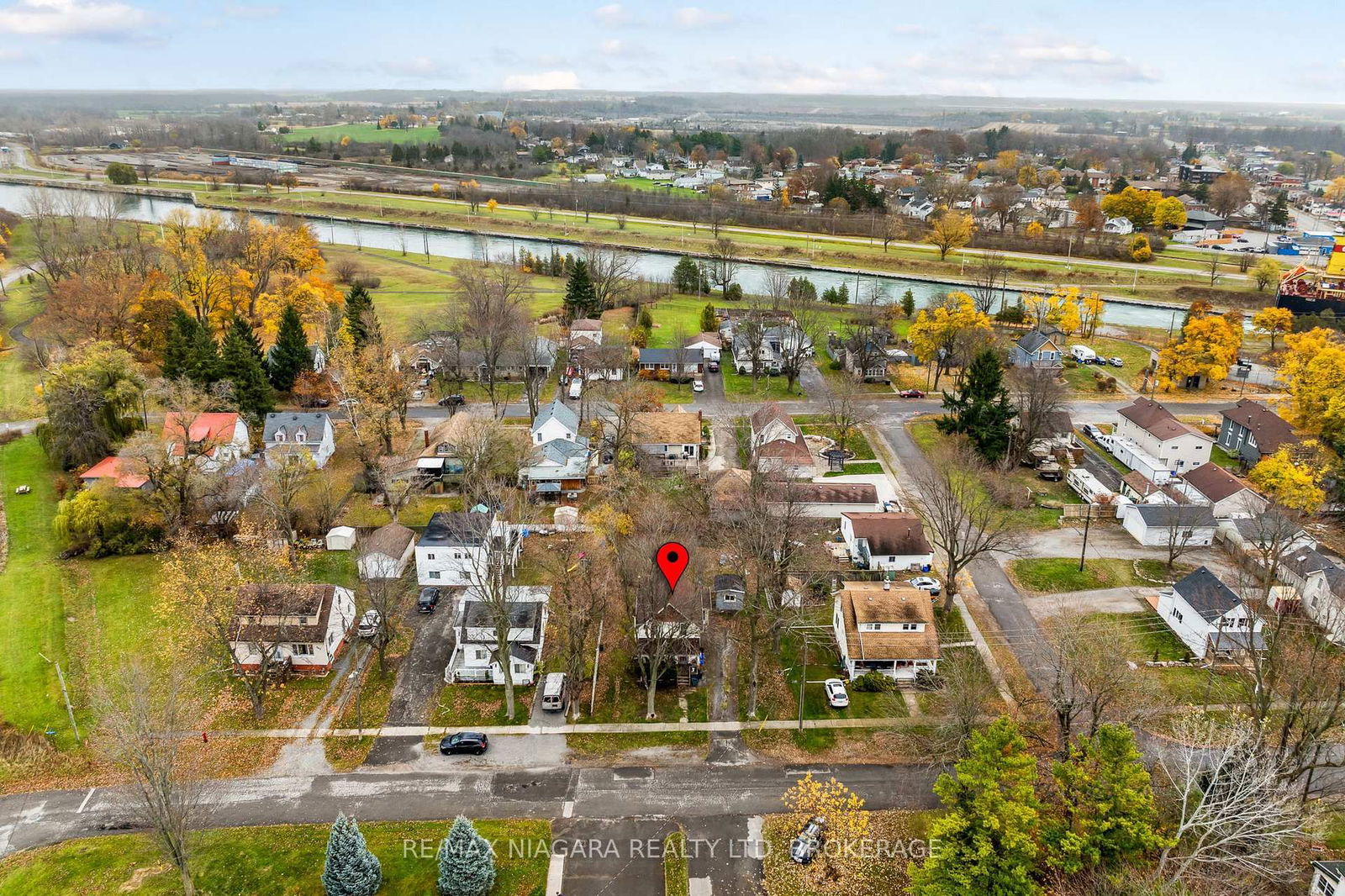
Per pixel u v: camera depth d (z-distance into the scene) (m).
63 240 161.25
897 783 52.91
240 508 78.94
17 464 91.81
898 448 101.69
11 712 57.69
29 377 114.31
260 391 101.38
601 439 96.62
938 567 76.75
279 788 51.94
